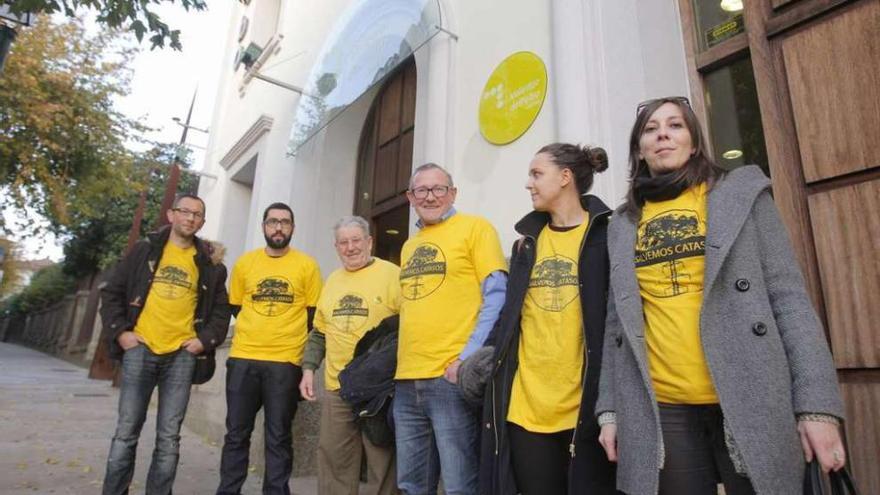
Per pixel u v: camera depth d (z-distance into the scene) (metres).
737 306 1.40
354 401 2.67
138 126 12.11
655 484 1.39
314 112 5.97
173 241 3.40
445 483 2.24
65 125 10.60
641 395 1.49
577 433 1.71
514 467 1.87
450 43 4.12
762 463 1.27
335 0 6.46
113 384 11.79
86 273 22.28
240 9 10.05
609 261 1.78
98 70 11.09
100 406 8.63
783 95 2.36
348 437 2.95
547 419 1.81
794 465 1.28
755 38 2.49
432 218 2.48
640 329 1.51
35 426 6.36
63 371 16.62
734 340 1.38
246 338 3.33
